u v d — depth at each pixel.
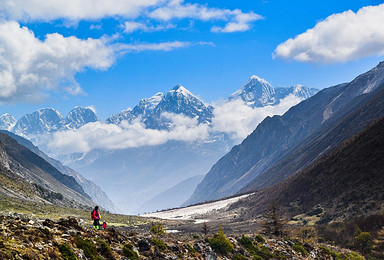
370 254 81.62
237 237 53.56
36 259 21.61
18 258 20.70
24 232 23.88
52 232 26.23
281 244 58.25
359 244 87.19
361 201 118.50
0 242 21.27
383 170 126.69
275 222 78.06
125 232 37.19
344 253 67.56
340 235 97.50
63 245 24.53
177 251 37.81
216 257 41.97
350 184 136.00
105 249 28.31
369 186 124.50
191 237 51.44
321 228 107.31
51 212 145.00
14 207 129.88
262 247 52.81
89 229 30.80
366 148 148.62
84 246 26.45
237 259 44.88
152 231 55.59
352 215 111.69
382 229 91.12
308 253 58.81
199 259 39.44
